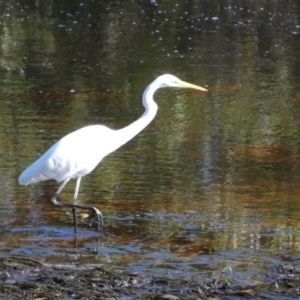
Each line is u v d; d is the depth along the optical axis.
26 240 9.51
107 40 26.39
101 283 7.75
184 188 12.01
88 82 20.78
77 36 27.08
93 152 10.09
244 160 13.84
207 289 7.67
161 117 17.30
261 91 19.88
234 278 8.11
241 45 25.73
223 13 31.55
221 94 19.55
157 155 14.14
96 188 11.98
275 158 14.02
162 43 25.94
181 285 7.79
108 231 9.92
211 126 16.56
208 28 28.59
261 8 32.53
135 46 25.52
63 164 9.91
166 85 10.62
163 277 8.05
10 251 9.02
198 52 24.64
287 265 8.51
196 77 21.36
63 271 8.15
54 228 10.06
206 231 9.90
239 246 9.30
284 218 10.48
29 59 23.47
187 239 9.58
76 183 11.33
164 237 9.66
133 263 8.65
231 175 12.84
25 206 11.02
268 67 22.69
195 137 15.60
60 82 20.75
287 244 9.38
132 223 10.25
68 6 33.06
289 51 24.84
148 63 23.05
